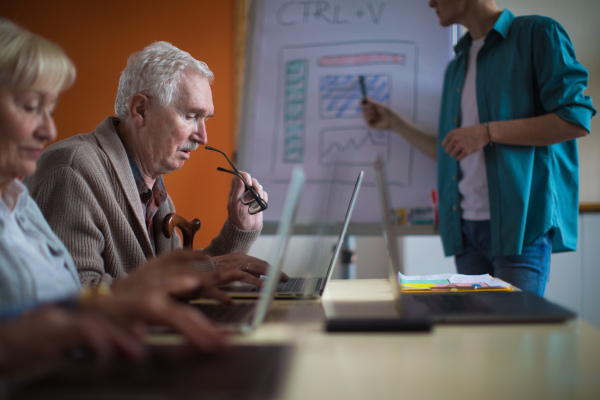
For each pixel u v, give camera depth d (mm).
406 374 559
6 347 508
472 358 613
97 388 470
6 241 842
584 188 2871
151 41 3082
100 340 518
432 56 2607
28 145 839
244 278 1066
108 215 1331
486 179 1995
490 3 2051
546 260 1924
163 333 698
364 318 779
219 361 552
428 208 2539
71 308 608
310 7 2725
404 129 2574
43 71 800
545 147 1915
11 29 800
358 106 2646
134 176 1467
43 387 475
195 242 3035
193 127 1483
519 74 1943
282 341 673
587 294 2748
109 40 3104
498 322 785
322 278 1391
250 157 2684
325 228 1525
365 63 2652
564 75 1854
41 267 894
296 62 2699
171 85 1426
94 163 1339
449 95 2213
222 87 3014
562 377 544
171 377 498
